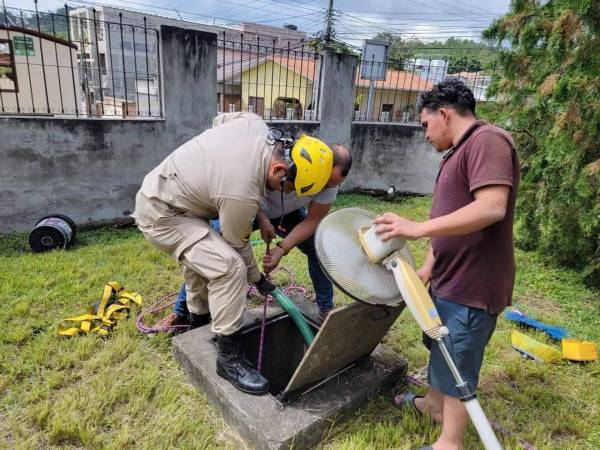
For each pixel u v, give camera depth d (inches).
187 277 103.2
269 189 86.0
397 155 305.1
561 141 149.9
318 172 79.3
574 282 170.9
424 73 400.2
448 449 77.7
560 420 94.7
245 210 80.3
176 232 88.3
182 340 103.6
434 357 74.6
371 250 70.3
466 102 66.6
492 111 209.0
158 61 203.3
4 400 89.0
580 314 146.6
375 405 95.4
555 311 148.9
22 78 226.7
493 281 68.5
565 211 167.2
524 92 187.0
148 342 109.6
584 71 138.4
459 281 69.6
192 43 204.1
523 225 194.7
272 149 80.4
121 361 103.1
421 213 255.8
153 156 208.8
